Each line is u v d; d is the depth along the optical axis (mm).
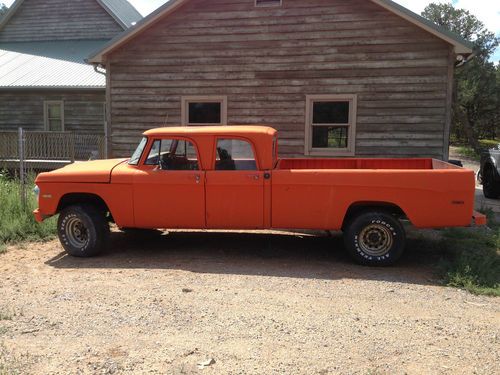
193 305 4438
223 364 3301
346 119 10414
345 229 5969
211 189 5961
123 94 11250
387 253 5789
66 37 22188
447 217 5555
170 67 10992
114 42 10875
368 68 10109
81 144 13594
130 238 7402
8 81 16906
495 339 3756
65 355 3436
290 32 10398
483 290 4898
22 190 8523
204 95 10883
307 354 3457
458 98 42906
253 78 10641
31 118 17672
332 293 4820
